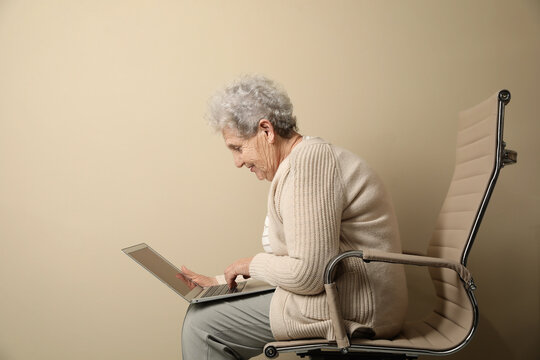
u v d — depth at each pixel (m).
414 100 1.91
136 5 1.99
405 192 1.91
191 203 1.96
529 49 1.90
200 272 1.96
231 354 1.23
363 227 1.17
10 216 1.98
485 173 1.18
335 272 1.17
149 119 1.98
